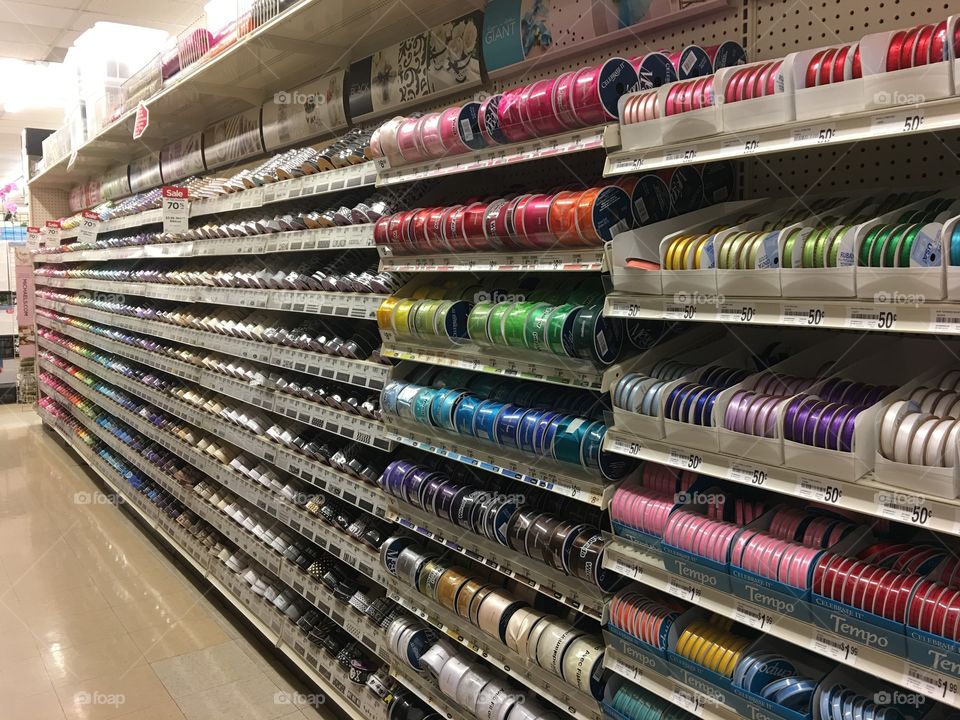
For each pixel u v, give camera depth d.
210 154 4.00
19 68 6.96
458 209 1.90
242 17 2.77
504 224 1.69
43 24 5.84
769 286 1.23
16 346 9.95
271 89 3.47
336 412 2.57
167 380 4.52
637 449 1.49
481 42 2.18
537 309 1.69
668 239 1.43
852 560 1.20
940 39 1.03
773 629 1.28
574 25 1.92
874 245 1.10
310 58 2.94
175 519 4.24
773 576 1.27
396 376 2.26
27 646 3.25
